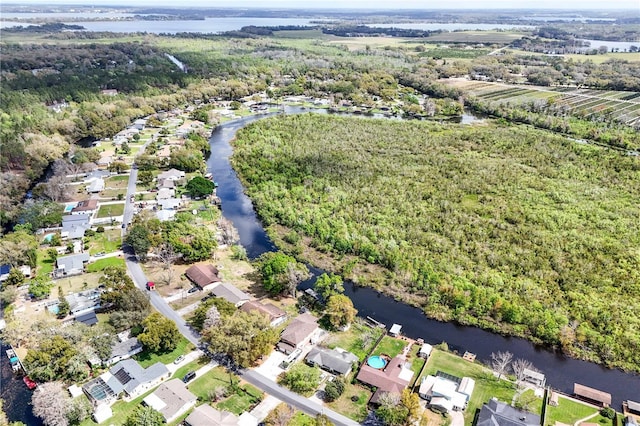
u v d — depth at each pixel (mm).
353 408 97875
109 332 114688
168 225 166500
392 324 126500
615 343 116000
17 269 139625
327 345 116688
